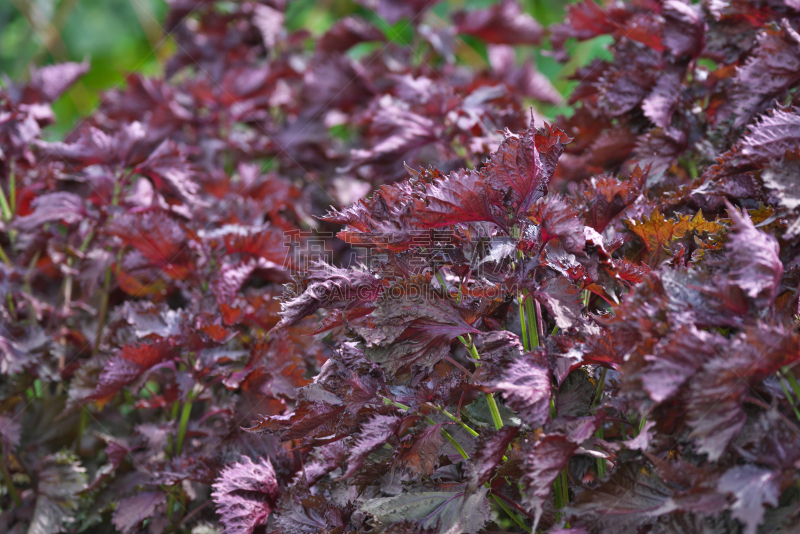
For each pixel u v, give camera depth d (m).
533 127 1.65
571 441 1.61
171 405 1.99
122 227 1.94
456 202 1.65
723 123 1.87
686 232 1.72
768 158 1.68
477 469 1.64
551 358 1.66
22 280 2.09
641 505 1.61
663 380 1.57
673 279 1.62
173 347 1.89
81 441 2.08
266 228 1.99
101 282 2.08
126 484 1.95
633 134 1.93
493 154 1.66
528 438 1.64
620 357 1.62
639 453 1.64
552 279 1.67
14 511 1.98
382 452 1.72
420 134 2.06
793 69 1.74
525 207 1.67
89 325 2.07
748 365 1.57
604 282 1.70
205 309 1.94
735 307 1.61
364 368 1.71
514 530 1.84
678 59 1.91
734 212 1.61
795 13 1.81
